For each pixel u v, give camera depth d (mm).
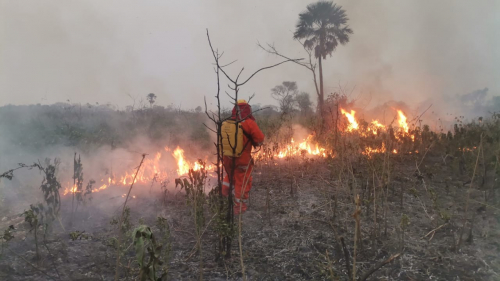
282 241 3609
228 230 3059
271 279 2898
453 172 5840
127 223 3348
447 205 4422
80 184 4500
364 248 3365
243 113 4180
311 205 4613
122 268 3035
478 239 3473
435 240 3484
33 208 3539
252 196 5129
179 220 4234
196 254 3346
